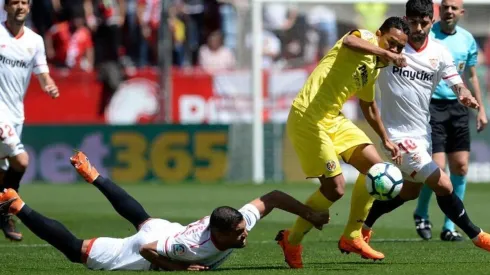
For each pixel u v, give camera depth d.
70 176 69.44
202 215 48.06
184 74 71.44
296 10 73.62
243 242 25.06
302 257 31.41
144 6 77.25
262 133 69.12
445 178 30.03
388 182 26.89
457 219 29.83
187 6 77.88
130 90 71.88
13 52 37.16
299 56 74.56
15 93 37.59
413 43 30.98
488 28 71.94
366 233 33.06
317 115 27.91
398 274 25.61
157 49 77.44
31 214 25.94
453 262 29.02
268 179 69.25
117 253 25.95
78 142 69.00
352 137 28.33
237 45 74.19
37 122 71.25
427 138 31.61
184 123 68.81
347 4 72.75
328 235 40.19
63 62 76.25
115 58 76.75
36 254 32.34
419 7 30.34
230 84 71.69
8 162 37.06
